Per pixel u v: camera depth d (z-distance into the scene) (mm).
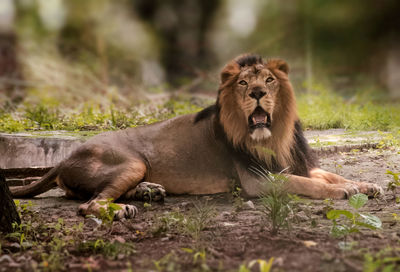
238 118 10016
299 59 36906
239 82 9859
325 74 35500
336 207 8922
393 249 6234
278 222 7434
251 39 43000
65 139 13391
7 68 31531
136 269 6078
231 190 10461
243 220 8250
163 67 40125
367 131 18250
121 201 10250
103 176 10047
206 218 7996
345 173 12109
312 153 11250
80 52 35469
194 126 10750
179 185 10602
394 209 8688
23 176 13070
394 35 40406
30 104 24578
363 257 5984
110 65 37094
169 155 10586
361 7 40688
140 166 10281
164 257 6344
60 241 6980
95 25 39312
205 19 44406
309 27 41219
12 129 16266
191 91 32344
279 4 43219
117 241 6852
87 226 8375
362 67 38375
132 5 42344
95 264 6332
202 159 10516
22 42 34906
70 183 10422
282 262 5945
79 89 28234
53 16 39969
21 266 6328
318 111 21234
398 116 19766
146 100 26797
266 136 9680
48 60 31844
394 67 37312
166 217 8125
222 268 5875
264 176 9984
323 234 7090
